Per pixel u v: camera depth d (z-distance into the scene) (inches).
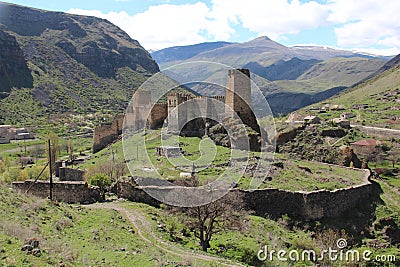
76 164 2247.8
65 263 534.0
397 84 7500.0
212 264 727.1
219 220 1058.1
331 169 1775.3
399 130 3941.9
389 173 2637.8
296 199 1298.0
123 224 948.0
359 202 1439.5
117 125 2854.3
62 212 880.3
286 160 1756.9
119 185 1358.3
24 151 3695.9
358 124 4650.6
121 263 612.7
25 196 922.1
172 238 944.9
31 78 7406.5
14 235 576.1
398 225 1328.7
